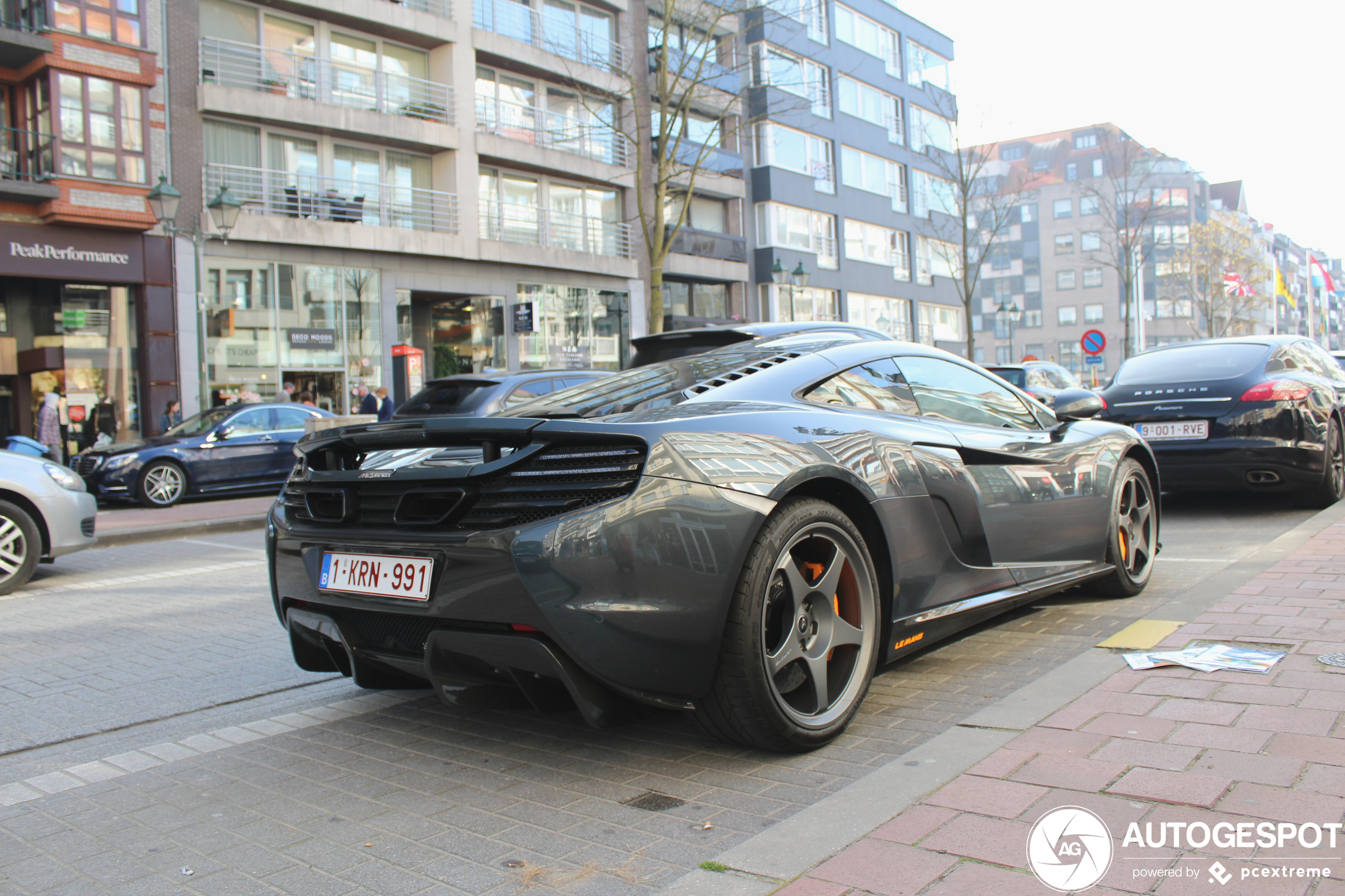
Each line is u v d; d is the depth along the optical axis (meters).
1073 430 4.29
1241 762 2.24
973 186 34.41
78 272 17.66
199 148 19.23
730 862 2.02
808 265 34.84
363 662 2.87
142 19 18.12
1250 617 3.63
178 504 13.49
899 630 3.01
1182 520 7.09
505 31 25.06
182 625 5.30
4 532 6.53
